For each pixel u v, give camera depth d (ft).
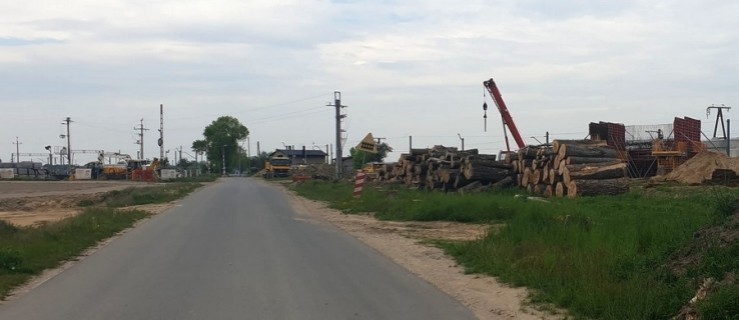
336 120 204.13
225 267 40.68
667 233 38.83
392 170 143.43
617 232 41.81
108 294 32.60
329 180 207.62
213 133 470.39
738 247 28.53
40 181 268.62
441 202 76.33
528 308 29.45
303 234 60.59
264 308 29.25
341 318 27.50
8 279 35.96
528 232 46.96
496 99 138.72
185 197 135.74
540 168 96.89
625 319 25.86
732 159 107.96
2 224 61.41
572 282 31.58
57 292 33.35
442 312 28.78
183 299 31.19
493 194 93.09
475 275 37.96
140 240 56.29
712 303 23.53
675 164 137.59
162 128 337.31
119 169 304.30
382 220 76.38
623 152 139.33
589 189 86.84
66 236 54.60
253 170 483.51
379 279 36.68
